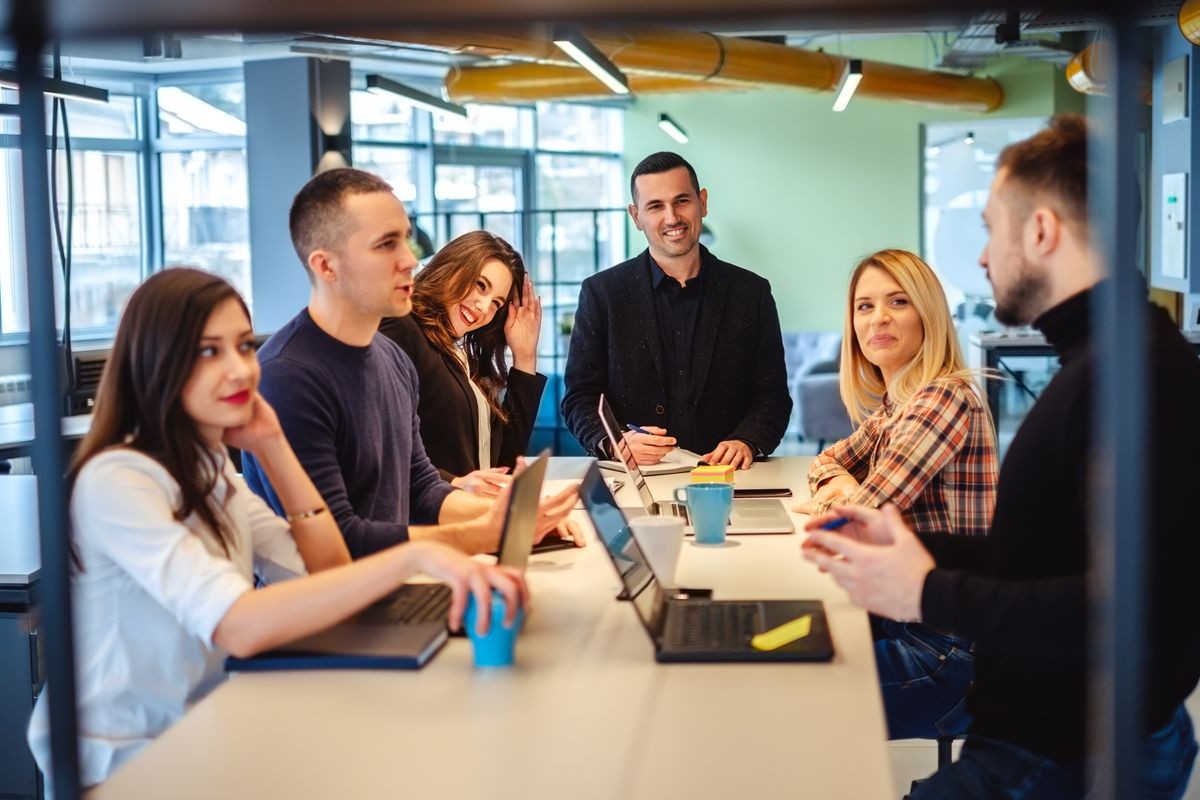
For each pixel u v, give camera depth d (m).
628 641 1.85
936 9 0.78
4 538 3.02
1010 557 1.79
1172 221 7.42
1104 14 0.85
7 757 2.68
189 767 1.38
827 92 10.35
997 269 1.77
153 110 9.64
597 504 1.90
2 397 8.09
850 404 3.03
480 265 3.21
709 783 1.31
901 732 2.57
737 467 3.51
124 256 9.55
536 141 11.84
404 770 1.36
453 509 2.69
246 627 1.71
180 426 1.85
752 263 12.63
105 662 1.82
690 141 12.65
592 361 4.00
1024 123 11.93
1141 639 0.89
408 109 10.56
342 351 2.39
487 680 1.67
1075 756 1.78
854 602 1.77
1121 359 0.88
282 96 8.15
